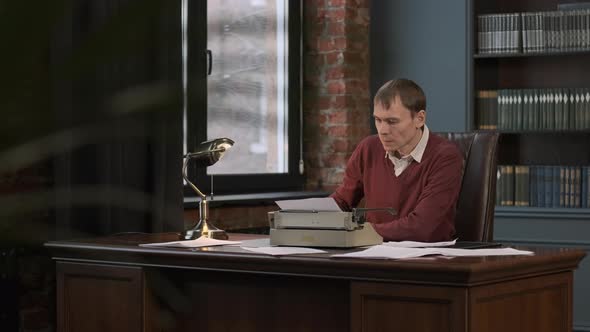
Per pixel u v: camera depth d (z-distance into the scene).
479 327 2.09
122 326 2.64
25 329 2.81
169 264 2.52
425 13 5.19
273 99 4.97
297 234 2.52
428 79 5.20
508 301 2.23
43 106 0.34
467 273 2.01
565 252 2.45
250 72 4.79
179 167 3.17
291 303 2.50
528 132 5.09
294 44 5.09
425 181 2.99
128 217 2.83
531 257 2.28
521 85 5.32
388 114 2.96
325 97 5.12
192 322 2.72
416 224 2.85
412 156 3.02
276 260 2.29
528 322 2.32
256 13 4.83
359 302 2.20
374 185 3.13
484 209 3.04
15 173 0.36
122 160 2.80
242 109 4.73
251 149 4.82
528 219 5.02
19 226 0.36
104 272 2.67
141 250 2.53
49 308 2.86
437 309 2.09
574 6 5.07
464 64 5.11
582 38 5.00
